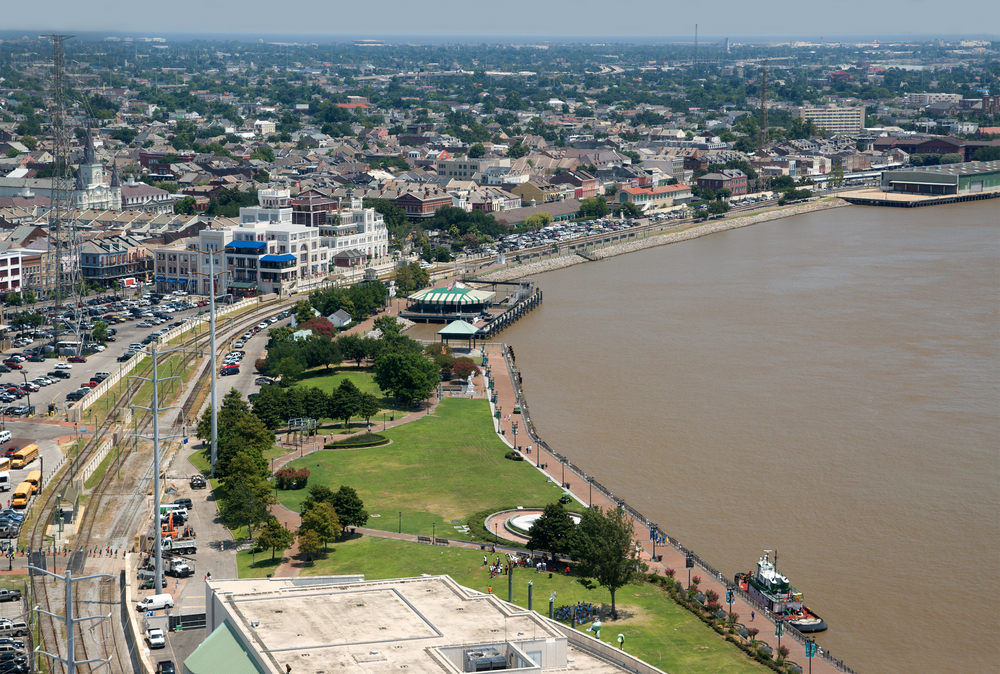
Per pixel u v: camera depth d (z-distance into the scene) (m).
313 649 189.12
